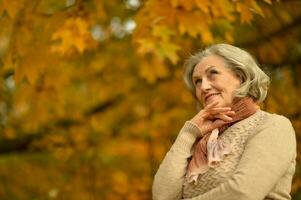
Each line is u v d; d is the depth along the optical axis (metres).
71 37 5.79
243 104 3.93
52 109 8.03
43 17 6.16
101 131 8.34
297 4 7.45
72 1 6.78
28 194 8.35
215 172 3.75
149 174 8.17
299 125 7.14
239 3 5.48
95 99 8.52
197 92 4.12
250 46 7.57
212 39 5.78
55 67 6.96
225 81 3.97
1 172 8.40
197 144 3.98
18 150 8.32
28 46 6.20
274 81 7.53
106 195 8.26
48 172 8.42
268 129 3.75
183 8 5.62
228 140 3.82
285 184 3.77
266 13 7.09
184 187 3.90
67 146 8.23
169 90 7.98
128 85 8.39
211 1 5.46
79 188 8.32
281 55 7.68
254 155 3.66
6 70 7.18
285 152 3.69
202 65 4.04
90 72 8.27
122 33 8.02
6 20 6.13
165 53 5.45
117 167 8.34
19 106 7.87
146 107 8.28
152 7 5.66
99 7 6.41
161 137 8.05
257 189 3.59
